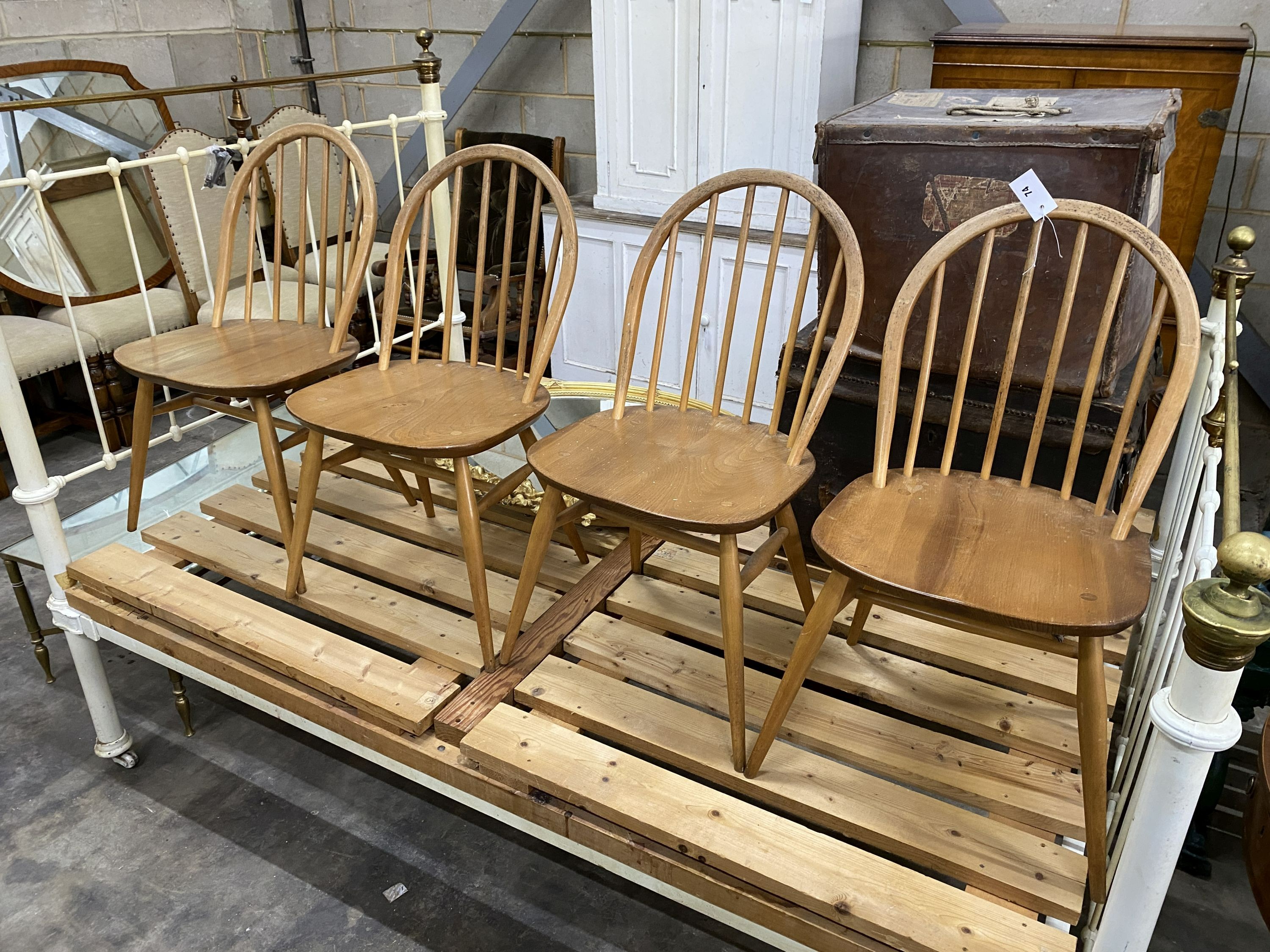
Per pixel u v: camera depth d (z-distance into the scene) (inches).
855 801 52.2
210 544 78.4
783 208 58.6
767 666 71.1
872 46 119.2
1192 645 31.6
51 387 132.6
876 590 48.9
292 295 125.1
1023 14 107.3
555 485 54.7
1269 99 99.5
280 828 71.7
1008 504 53.6
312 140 141.4
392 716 59.8
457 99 144.9
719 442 60.1
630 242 127.7
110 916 64.1
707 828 50.5
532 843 70.7
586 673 63.1
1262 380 105.3
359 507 83.4
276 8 165.8
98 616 73.0
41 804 73.5
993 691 60.9
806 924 46.9
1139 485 49.1
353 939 62.6
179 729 81.8
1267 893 40.8
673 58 115.9
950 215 62.1
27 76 129.6
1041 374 63.1
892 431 60.5
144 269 137.9
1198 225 90.2
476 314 72.4
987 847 49.3
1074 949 43.6
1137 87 86.8
